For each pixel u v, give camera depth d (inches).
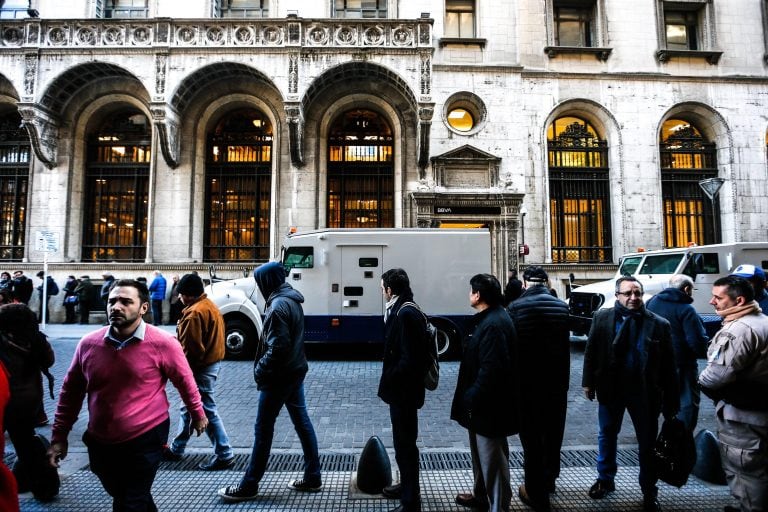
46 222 604.1
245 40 567.8
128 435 107.9
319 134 622.5
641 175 645.3
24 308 151.2
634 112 653.9
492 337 130.6
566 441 208.4
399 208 617.9
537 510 139.7
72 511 141.2
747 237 641.6
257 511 140.8
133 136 642.2
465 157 605.9
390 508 143.6
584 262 635.5
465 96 627.5
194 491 154.0
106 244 630.5
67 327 543.2
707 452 165.3
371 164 643.5
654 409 141.9
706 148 677.3
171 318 584.4
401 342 137.9
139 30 564.7
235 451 191.2
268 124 645.3
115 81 606.2
